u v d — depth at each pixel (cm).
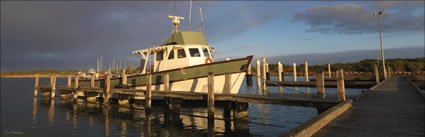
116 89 1518
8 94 3092
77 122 1142
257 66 2873
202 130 927
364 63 7725
